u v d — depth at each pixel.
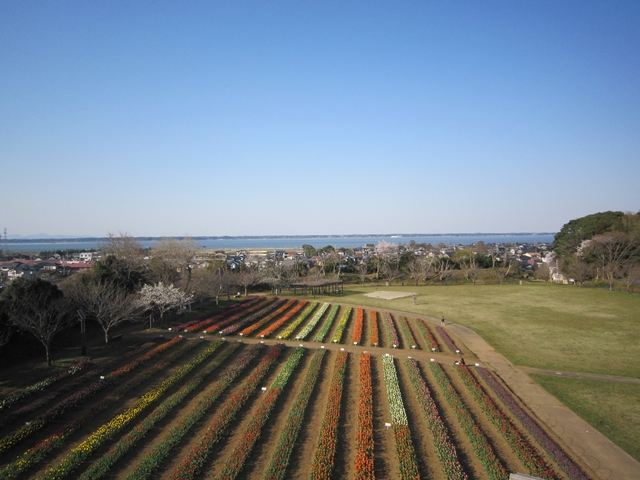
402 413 25.77
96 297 40.53
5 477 18.05
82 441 21.72
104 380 28.92
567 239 104.12
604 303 65.44
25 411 24.00
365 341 43.97
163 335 43.41
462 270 105.00
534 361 38.00
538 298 71.00
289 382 31.00
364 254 161.12
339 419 25.23
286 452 20.80
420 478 19.36
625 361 37.69
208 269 86.38
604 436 24.56
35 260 125.88
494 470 19.95
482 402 27.45
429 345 42.47
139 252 73.00
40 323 32.09
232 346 39.03
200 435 22.75
